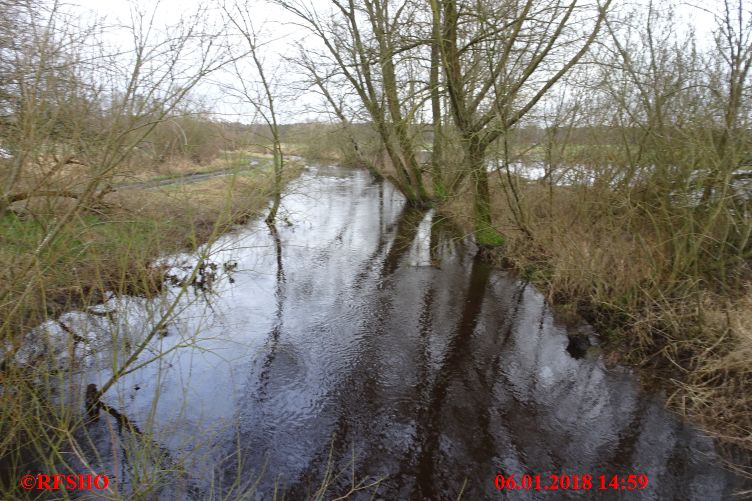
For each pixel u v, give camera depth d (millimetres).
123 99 4555
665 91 8047
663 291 7430
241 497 4301
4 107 4477
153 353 6504
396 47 10602
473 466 4949
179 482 4438
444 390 6266
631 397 6137
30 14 4316
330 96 14492
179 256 8859
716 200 7086
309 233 14094
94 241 5758
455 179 13664
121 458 4652
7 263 4371
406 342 7520
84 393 5195
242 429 5301
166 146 6812
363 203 19359
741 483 4723
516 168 11680
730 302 6895
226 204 6422
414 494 4547
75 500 4090
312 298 9125
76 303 6379
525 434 5461
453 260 11773
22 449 4621
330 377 6441
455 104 10289
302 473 4730
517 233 11586
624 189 9086
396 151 17031
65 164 4727
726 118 7035
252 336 7453
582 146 10531
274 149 12078
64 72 4492
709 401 5785
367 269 11000
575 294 8984
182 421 5324
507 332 7957
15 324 4645
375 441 5250
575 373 6742
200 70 4945
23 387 4324
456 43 10016
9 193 4105
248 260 11180
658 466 4977
